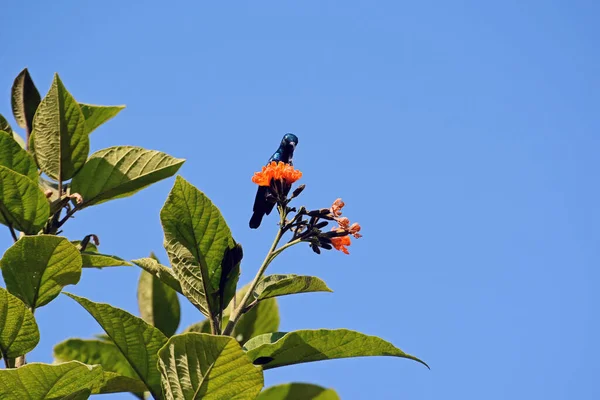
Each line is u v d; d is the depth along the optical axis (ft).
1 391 16.01
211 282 19.75
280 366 18.07
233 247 19.76
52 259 18.93
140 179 22.85
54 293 19.62
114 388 19.79
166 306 24.16
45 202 20.59
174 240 19.71
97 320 17.61
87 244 23.58
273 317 23.75
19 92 23.99
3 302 17.12
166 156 22.88
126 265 20.85
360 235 20.45
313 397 22.67
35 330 17.69
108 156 22.74
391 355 17.71
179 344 16.19
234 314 18.85
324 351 17.70
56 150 22.35
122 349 17.94
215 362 16.28
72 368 15.87
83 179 22.68
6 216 20.66
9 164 20.97
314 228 20.33
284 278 20.24
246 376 16.56
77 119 22.16
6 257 18.61
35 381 16.02
